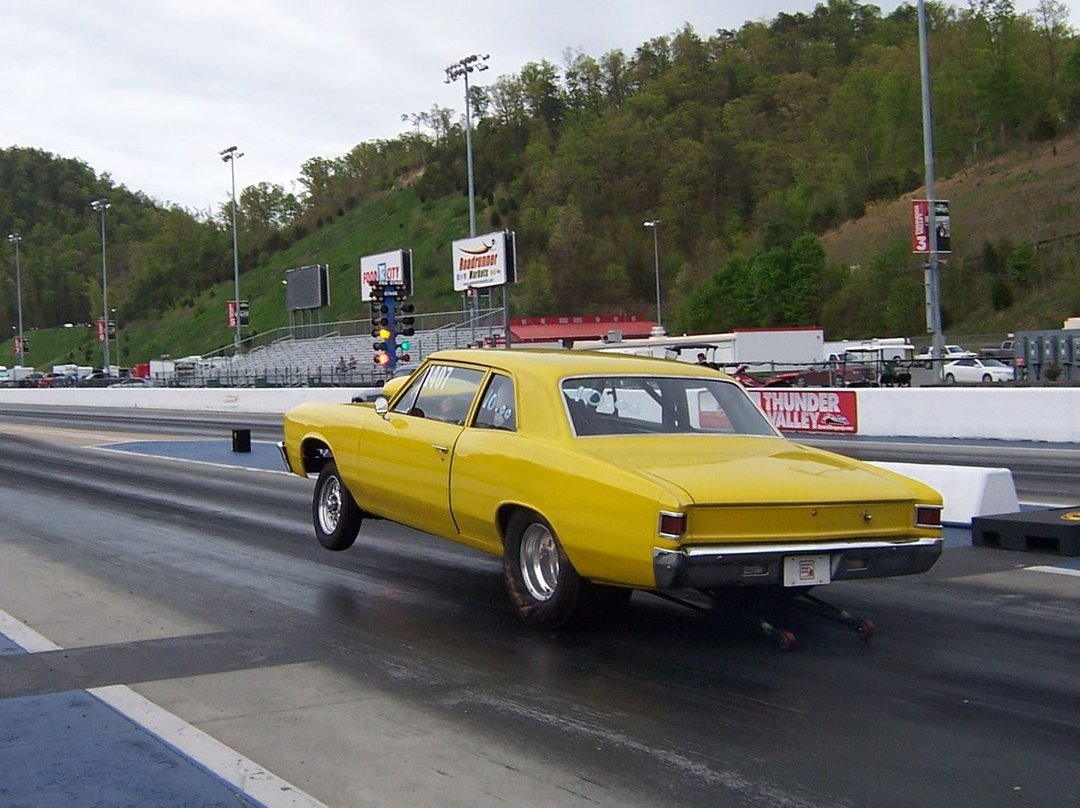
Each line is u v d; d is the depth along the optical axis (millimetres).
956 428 23031
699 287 85562
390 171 130625
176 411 44031
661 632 6945
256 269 121250
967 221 82188
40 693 5754
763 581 5988
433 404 7914
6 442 25391
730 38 151625
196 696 5695
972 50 110500
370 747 4934
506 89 135875
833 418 25297
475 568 9148
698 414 7230
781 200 102812
